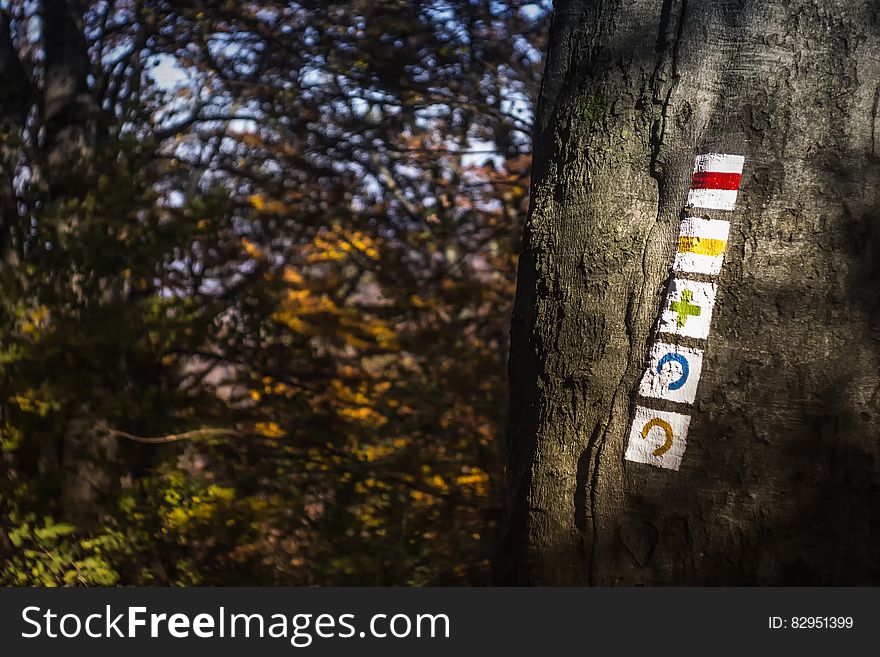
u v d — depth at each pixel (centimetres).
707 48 163
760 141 158
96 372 548
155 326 555
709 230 158
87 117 661
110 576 448
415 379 695
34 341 518
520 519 171
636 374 160
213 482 563
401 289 811
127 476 573
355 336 762
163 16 809
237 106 970
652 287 161
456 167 886
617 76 170
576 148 171
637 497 158
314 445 629
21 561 449
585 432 163
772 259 155
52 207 552
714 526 153
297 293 782
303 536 582
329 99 813
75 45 711
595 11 177
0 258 607
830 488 150
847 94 156
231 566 545
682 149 162
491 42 745
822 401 151
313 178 909
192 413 597
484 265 934
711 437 155
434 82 757
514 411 177
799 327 153
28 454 521
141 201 580
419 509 618
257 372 666
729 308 156
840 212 154
